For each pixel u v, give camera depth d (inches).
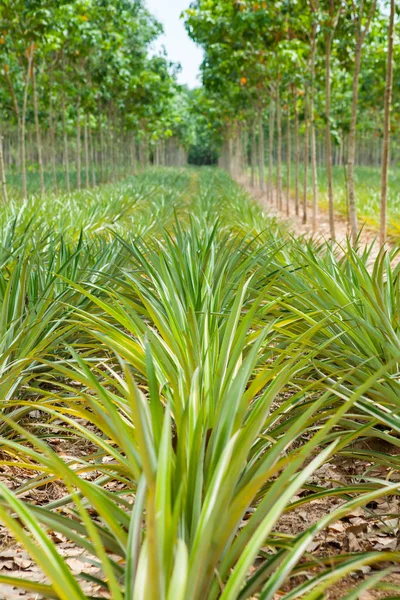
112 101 1336.1
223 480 78.8
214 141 2497.5
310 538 72.0
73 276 192.2
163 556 64.9
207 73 956.6
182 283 171.5
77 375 102.7
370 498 78.1
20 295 171.9
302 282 188.9
